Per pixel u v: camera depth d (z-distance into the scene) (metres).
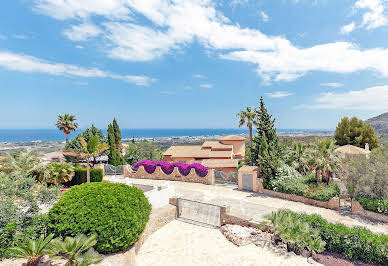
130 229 9.90
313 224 12.11
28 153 19.39
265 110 23.98
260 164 21.69
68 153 31.42
